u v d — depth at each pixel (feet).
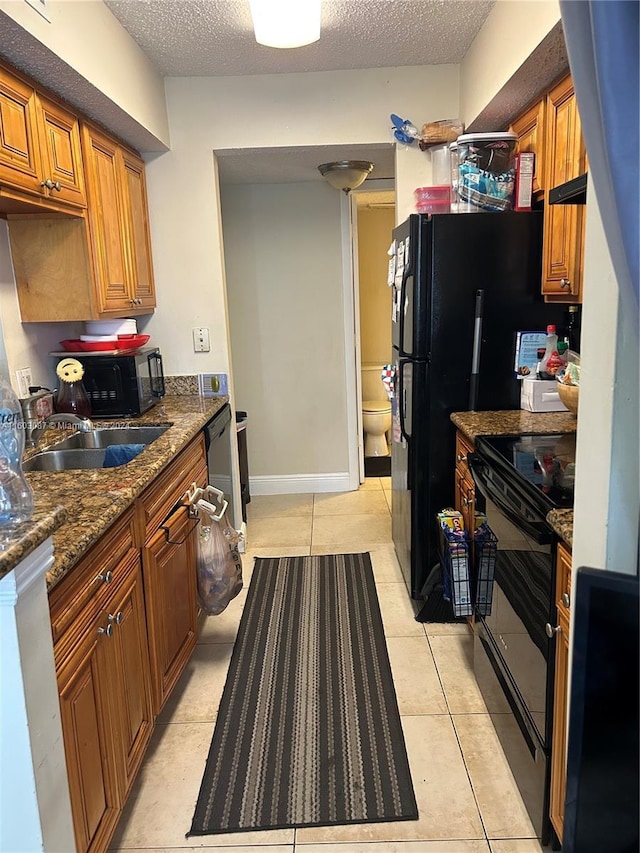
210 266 10.08
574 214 6.64
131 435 8.04
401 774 5.79
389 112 9.54
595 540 3.68
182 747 6.24
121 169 8.67
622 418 3.43
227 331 10.46
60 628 3.92
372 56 8.94
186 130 9.68
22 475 3.47
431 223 7.88
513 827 5.19
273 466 14.25
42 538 3.24
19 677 3.12
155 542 6.02
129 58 7.79
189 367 10.41
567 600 4.33
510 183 8.05
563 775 4.58
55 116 6.69
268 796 5.59
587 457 3.75
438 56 9.05
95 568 4.57
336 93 9.51
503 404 8.36
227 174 11.82
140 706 5.48
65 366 8.00
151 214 9.95
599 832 2.76
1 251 7.31
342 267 13.28
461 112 9.37
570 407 7.24
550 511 4.57
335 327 13.57
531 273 8.03
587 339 3.69
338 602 9.09
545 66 6.61
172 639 6.54
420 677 7.25
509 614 5.66
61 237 7.53
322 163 11.00
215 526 7.70
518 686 5.41
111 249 8.24
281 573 10.09
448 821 5.27
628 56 2.39
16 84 5.88
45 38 5.49
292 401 13.92
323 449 14.17
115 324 8.69
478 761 5.92
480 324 8.09
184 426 7.75
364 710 6.70
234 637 8.23
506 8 7.01
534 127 7.73
